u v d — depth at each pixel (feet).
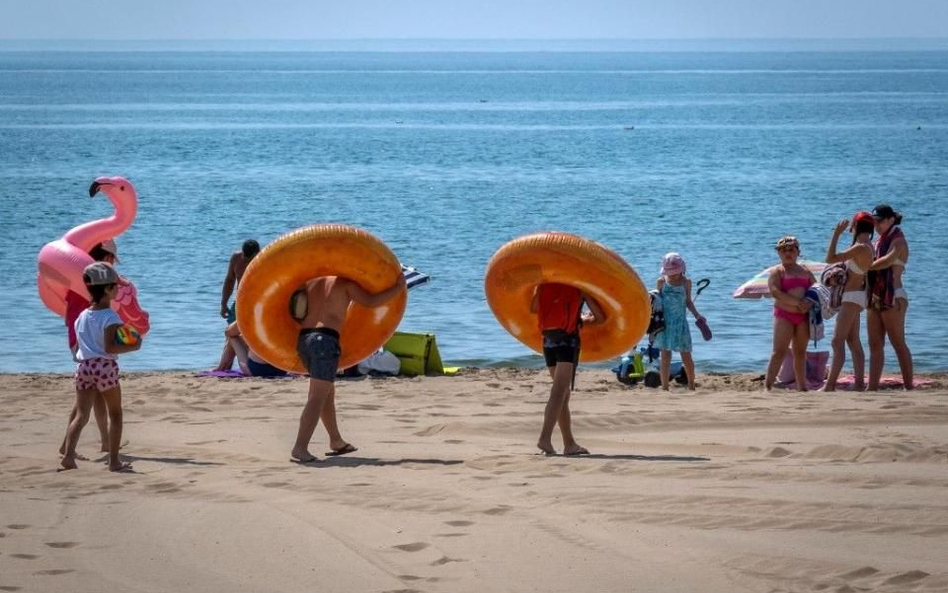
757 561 31.35
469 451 49.16
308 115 545.44
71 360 88.12
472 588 29.68
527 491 39.37
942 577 29.66
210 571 31.63
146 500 39.40
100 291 45.55
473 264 133.69
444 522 35.63
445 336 96.48
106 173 259.80
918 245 145.07
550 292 48.34
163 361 87.30
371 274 48.11
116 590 30.17
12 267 128.77
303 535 34.63
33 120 488.85
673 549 32.58
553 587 29.66
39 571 31.73
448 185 236.02
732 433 52.21
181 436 53.36
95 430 55.06
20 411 60.70
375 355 75.41
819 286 72.64
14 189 218.79
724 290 116.88
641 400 62.44
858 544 32.89
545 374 77.00
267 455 48.80
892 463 44.16
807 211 187.62
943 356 88.33
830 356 87.10
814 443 48.37
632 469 42.93
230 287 76.43
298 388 68.23
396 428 55.26
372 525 35.50
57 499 39.78
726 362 87.86
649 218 178.91
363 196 213.66
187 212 185.47
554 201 204.44
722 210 189.37
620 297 47.85
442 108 618.03
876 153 320.09
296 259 47.60
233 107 617.62
